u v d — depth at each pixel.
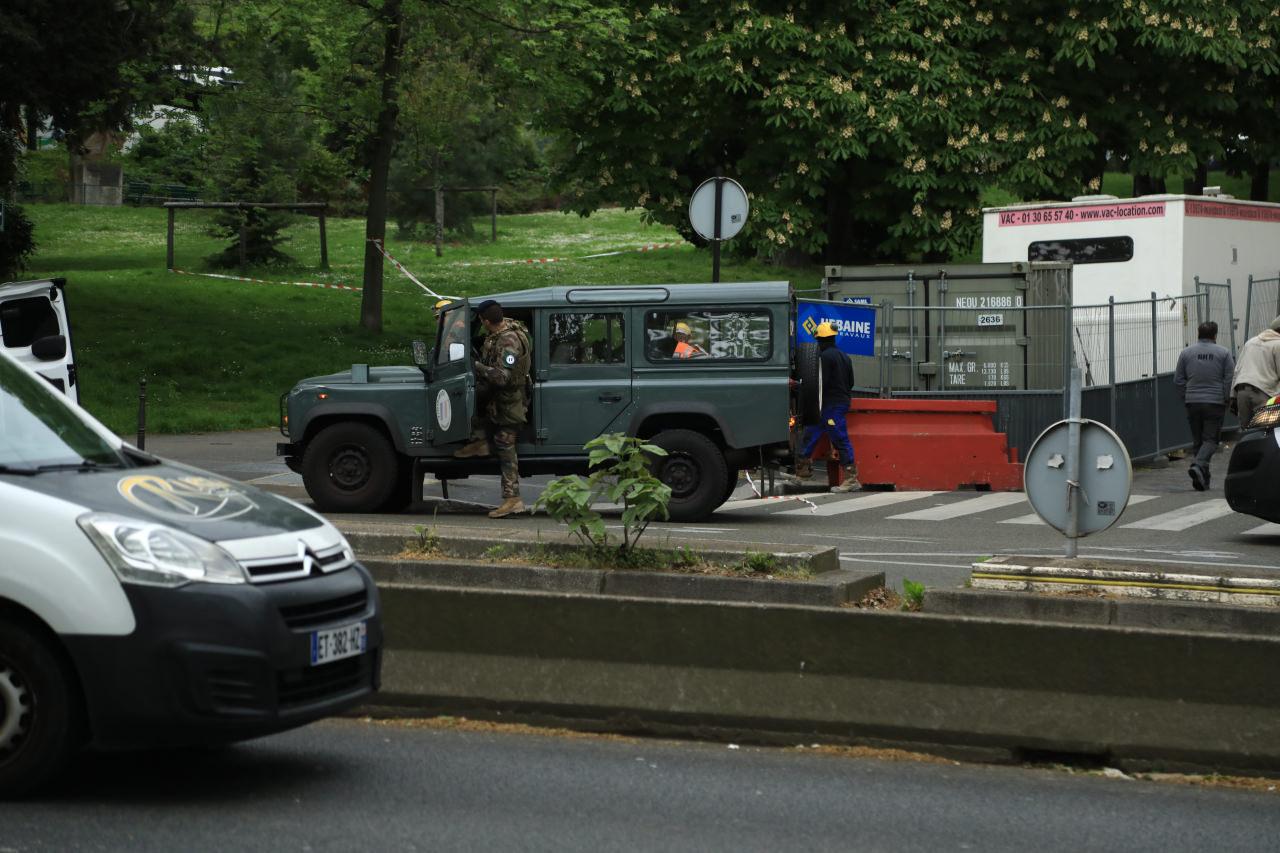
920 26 30.48
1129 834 5.86
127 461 6.55
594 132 32.59
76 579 5.71
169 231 45.06
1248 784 6.63
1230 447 24.41
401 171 56.06
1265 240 26.42
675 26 30.69
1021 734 6.89
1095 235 24.91
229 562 5.85
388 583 7.85
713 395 14.82
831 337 18.47
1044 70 30.27
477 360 15.03
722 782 6.51
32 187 65.81
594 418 14.94
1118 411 21.31
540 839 5.61
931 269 21.23
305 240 57.16
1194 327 24.27
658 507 8.10
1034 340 20.88
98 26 29.27
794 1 30.56
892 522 15.50
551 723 7.38
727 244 33.16
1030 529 14.97
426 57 32.41
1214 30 29.52
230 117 32.16
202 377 29.02
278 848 5.42
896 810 6.14
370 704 7.59
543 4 30.11
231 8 29.94
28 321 17.95
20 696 5.84
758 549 8.28
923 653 7.07
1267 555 13.06
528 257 51.91
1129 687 6.86
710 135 32.84
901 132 29.42
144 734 5.72
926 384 21.06
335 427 15.22
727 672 7.27
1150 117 31.02
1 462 6.16
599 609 7.43
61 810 5.84
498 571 7.90
